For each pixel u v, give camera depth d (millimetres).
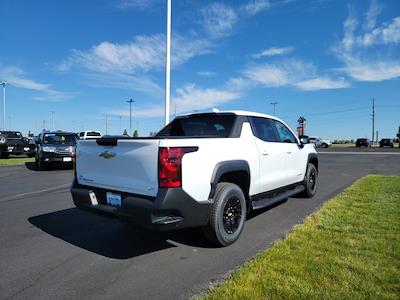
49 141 17375
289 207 7281
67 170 16625
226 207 4941
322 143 58719
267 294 3387
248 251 4738
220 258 4508
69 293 3609
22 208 7625
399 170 15219
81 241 5285
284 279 3678
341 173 13992
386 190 8680
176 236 5441
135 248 4945
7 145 24203
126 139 4516
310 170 8164
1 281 3906
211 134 5887
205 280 3859
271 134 6516
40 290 3682
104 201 4938
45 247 5027
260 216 6539
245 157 5406
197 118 6191
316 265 4016
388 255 4285
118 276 4008
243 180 5516
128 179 4516
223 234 4836
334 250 4477
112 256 4645
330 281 3623
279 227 5797
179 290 3637
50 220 6543
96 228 5969
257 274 3809
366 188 9070
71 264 4379
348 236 5023
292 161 7164
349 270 3875
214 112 5930
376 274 3758
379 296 3307
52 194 9484
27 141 26250
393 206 6848
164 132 6695
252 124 5969
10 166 18859
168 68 15914
